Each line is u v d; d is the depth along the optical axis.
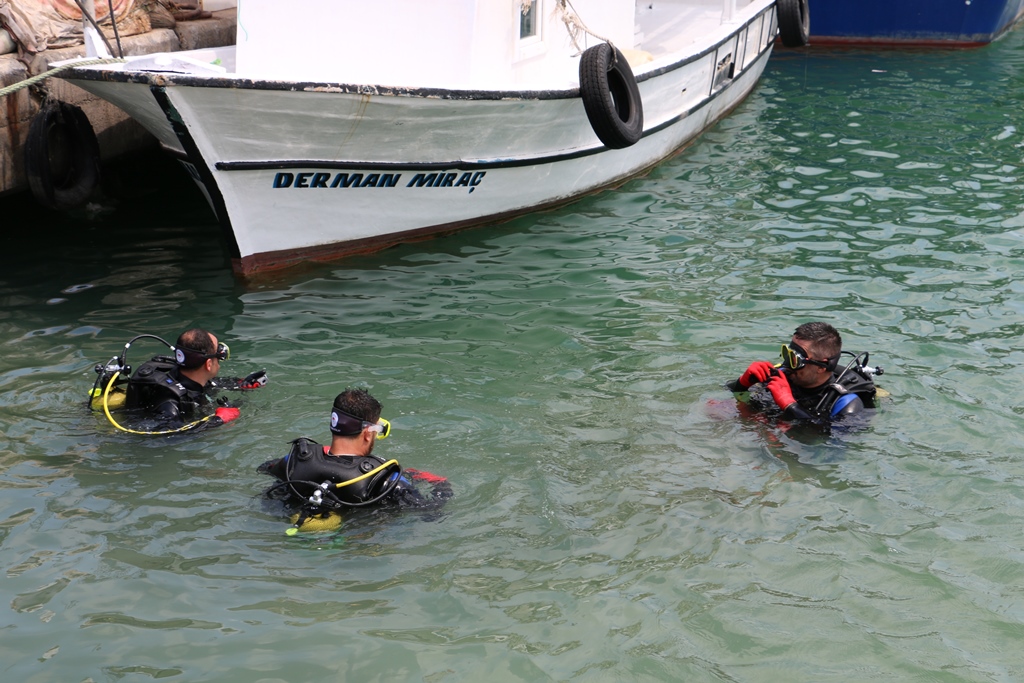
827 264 9.66
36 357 7.54
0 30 10.07
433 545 5.03
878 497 5.56
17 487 5.48
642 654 4.33
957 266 9.55
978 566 4.96
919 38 22.41
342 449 5.27
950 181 12.62
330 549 4.96
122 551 4.94
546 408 6.70
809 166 13.36
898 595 4.75
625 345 7.83
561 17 10.77
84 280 9.34
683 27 16.20
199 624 4.44
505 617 4.54
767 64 20.92
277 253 9.57
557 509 5.40
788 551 5.07
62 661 4.21
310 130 8.84
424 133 9.51
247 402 6.68
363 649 4.31
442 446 6.10
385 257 10.07
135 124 12.43
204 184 8.88
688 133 14.18
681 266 9.70
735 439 6.20
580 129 11.12
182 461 5.79
